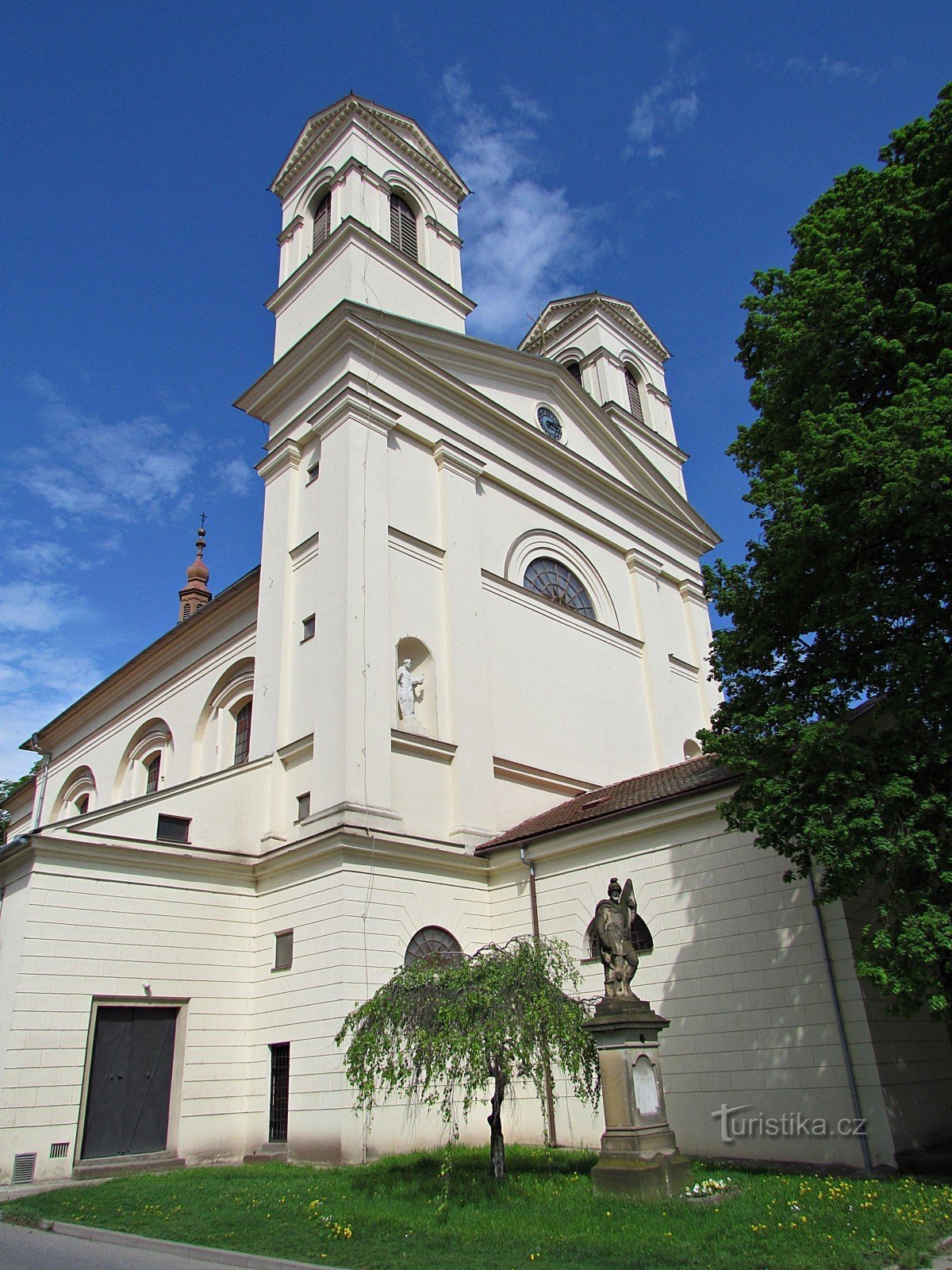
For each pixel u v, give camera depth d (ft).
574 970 48.78
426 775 65.00
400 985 40.86
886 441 38.37
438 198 98.12
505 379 90.07
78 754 117.50
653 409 118.21
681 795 53.36
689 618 102.83
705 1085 49.06
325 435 72.84
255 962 60.75
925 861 35.29
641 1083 38.09
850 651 42.06
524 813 72.02
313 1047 54.24
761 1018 47.67
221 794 63.31
